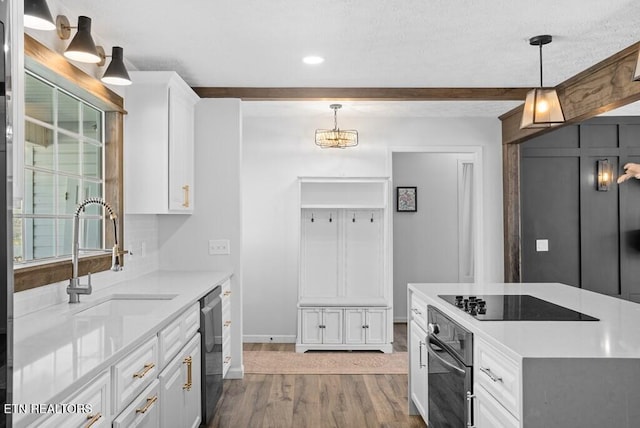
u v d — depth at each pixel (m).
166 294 3.09
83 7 2.79
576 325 2.30
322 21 2.99
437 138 5.72
